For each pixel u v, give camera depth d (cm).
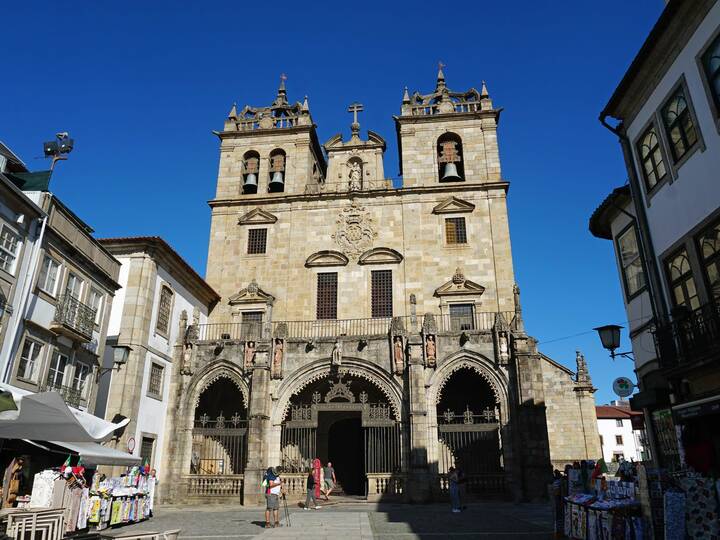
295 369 3189
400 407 3055
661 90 1784
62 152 2417
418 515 2278
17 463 2088
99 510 1894
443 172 4103
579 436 3594
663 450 1759
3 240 2034
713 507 1055
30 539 1414
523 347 3017
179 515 2428
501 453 3034
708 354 1394
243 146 4316
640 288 2066
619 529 1169
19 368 2116
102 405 2825
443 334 3150
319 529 1861
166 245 3139
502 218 3794
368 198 3972
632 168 1975
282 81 4609
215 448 3338
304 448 3325
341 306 3712
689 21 1627
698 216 1609
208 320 3806
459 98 4300
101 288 2716
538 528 1819
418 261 3747
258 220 4000
